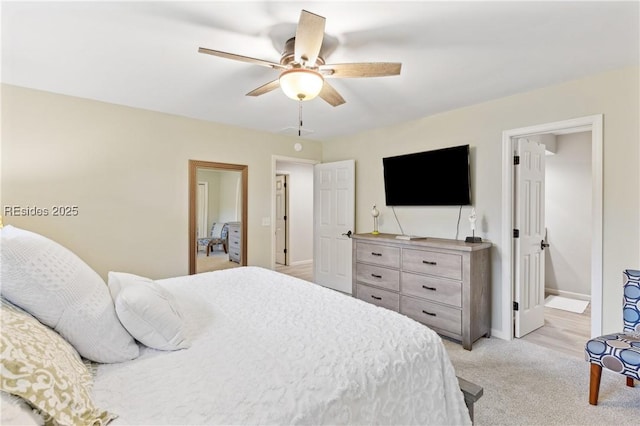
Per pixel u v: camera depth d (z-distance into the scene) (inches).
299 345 51.8
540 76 100.1
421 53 84.5
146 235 136.1
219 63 90.7
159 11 66.6
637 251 92.4
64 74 98.7
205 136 152.5
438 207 141.2
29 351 33.9
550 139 171.3
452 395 55.2
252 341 53.4
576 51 83.8
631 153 93.0
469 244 116.3
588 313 150.9
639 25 71.0
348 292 179.5
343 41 78.3
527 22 70.1
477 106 127.1
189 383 41.4
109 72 97.1
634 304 82.8
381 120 150.6
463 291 112.6
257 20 70.0
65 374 35.7
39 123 112.7
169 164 141.9
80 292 47.9
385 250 138.0
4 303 42.4
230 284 88.4
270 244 177.6
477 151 127.6
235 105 129.0
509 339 120.1
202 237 155.8
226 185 163.6
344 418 39.8
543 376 93.6
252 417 35.3
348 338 54.5
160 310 52.4
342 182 182.4
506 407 78.7
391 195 156.9
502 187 120.8
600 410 77.4
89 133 122.1
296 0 62.9
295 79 74.5
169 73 97.7
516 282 122.3
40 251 46.5
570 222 176.7
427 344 54.8
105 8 65.5
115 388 40.6
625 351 72.7
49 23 70.7
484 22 70.2
